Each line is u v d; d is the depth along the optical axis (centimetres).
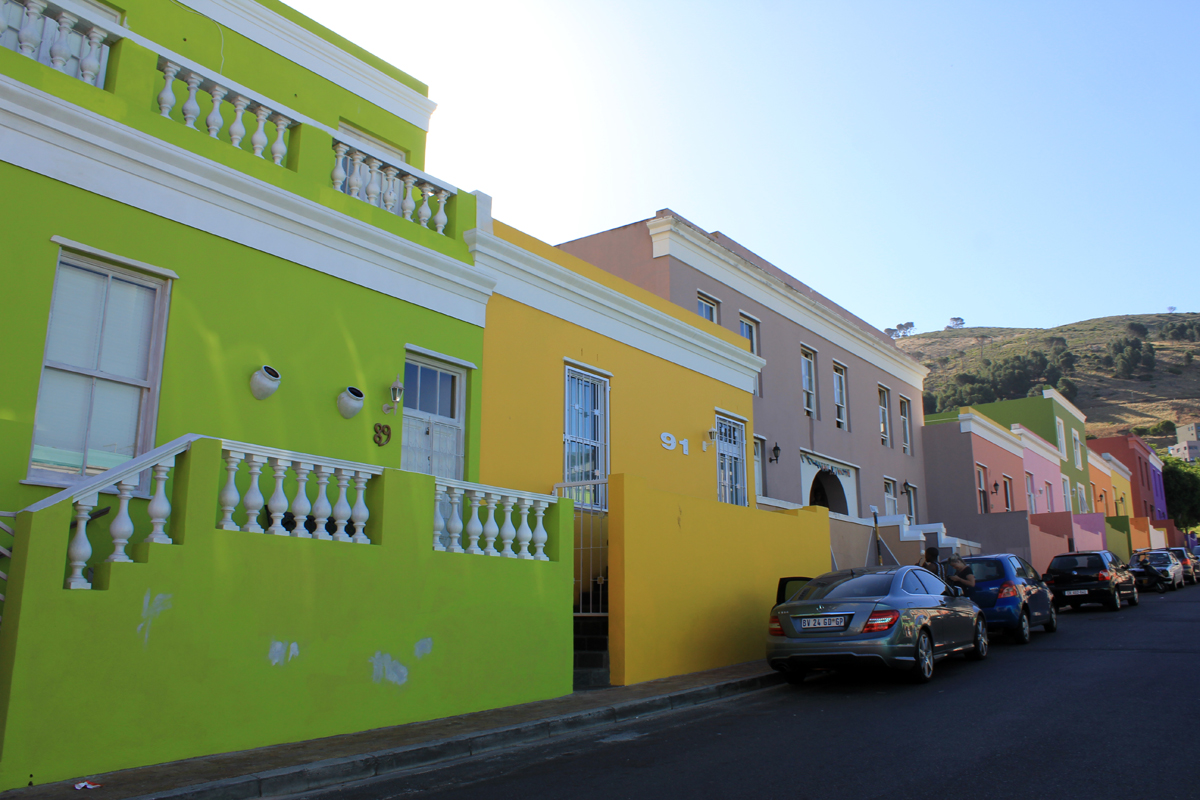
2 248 655
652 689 966
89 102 720
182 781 542
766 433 1952
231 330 799
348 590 727
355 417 896
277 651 668
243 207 824
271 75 1123
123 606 580
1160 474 6350
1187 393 12912
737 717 853
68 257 704
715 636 1187
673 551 1135
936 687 970
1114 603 1961
